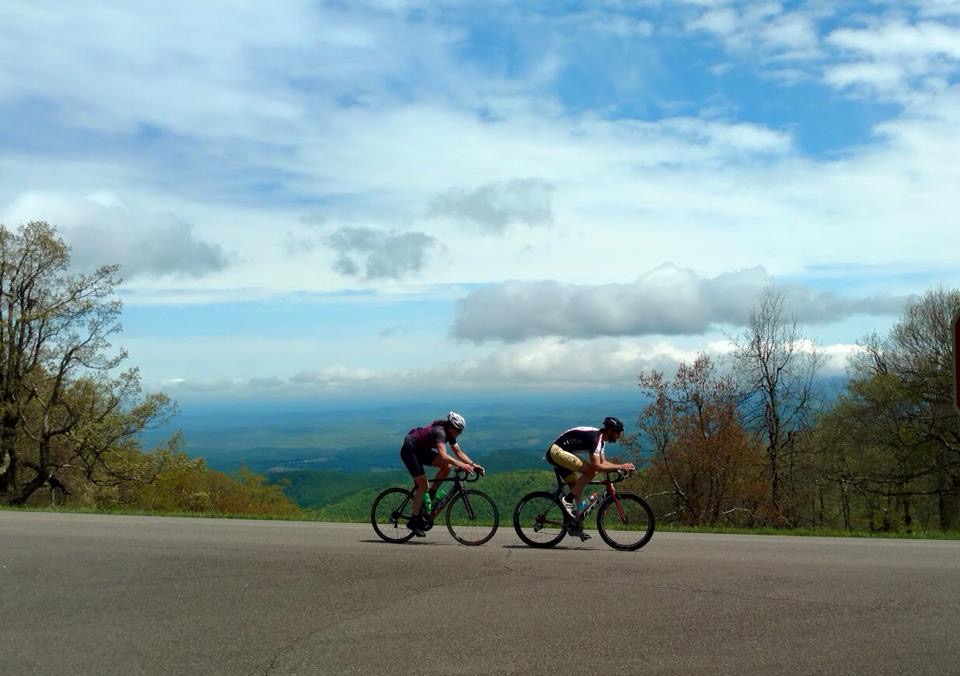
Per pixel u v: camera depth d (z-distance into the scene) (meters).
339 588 7.87
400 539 10.99
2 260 35.88
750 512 33.53
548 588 7.89
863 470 38.16
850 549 10.84
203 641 6.13
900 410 37.12
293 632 6.37
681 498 33.59
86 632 6.36
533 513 10.71
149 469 37.69
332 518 15.91
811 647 6.00
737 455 32.00
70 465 37.34
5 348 36.41
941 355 36.72
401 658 5.73
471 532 10.91
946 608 7.14
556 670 5.48
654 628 6.49
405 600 7.39
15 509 17.30
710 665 5.59
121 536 11.25
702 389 32.38
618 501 10.60
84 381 37.00
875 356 40.78
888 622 6.68
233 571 8.64
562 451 10.62
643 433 33.06
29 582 8.08
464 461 10.98
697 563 9.31
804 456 35.66
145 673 5.43
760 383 34.50
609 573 8.64
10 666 5.55
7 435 36.56
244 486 58.75
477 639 6.18
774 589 7.87
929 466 36.69
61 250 36.94
